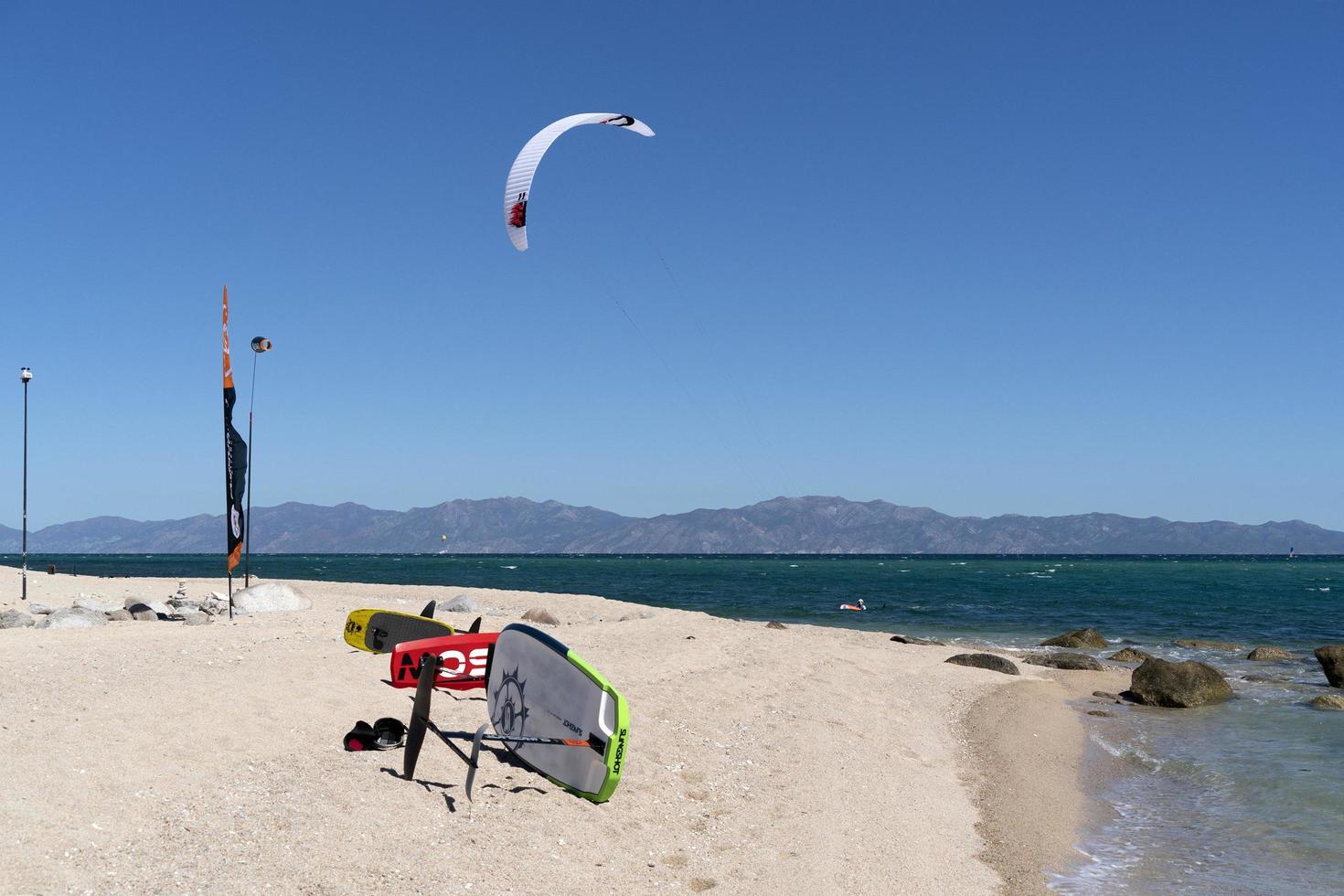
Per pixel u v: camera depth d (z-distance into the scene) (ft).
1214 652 105.70
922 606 183.93
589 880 27.27
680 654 67.87
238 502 81.00
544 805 32.19
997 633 128.88
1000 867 33.65
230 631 66.28
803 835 34.09
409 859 26.23
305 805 28.81
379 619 53.78
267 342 90.84
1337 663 78.95
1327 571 498.69
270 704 38.93
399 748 35.63
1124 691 73.61
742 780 39.91
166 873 23.63
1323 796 43.88
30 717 34.01
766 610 169.17
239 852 25.20
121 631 66.39
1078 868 34.17
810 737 48.32
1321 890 32.17
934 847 34.73
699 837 32.68
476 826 29.45
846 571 483.10
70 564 507.71
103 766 29.66
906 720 56.54
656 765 39.86
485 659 45.03
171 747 32.30
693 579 326.65
